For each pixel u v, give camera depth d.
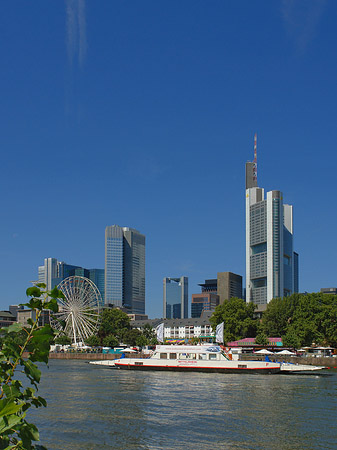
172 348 110.56
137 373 104.12
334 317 157.38
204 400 63.53
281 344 171.38
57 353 181.25
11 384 10.99
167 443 40.62
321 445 39.94
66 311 194.62
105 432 44.28
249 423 48.38
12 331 11.14
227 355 109.31
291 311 191.38
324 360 135.00
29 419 49.56
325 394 69.31
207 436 42.94
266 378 94.12
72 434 43.41
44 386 77.88
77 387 77.00
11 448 10.52
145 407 57.56
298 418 50.81
